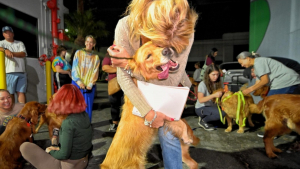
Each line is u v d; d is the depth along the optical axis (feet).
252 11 28.68
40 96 19.90
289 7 19.53
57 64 14.60
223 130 13.30
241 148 10.30
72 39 38.40
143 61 4.22
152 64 4.22
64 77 15.31
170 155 5.29
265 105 9.70
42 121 9.86
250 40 29.53
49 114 9.22
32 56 19.07
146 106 4.45
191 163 6.57
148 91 4.51
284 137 11.72
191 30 4.21
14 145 7.43
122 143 4.78
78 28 42.68
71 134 6.07
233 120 14.37
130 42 4.49
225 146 10.57
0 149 7.22
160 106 4.56
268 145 9.34
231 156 9.41
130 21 4.29
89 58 11.15
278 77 11.03
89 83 11.03
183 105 4.81
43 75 20.36
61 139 6.07
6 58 13.35
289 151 9.71
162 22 3.88
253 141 11.23
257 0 26.99
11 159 7.35
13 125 7.69
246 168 8.31
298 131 8.66
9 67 13.48
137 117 4.83
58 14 22.57
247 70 16.44
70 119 6.17
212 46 71.82
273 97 9.57
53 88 21.20
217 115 12.69
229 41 68.90
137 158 4.85
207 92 12.83
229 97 12.06
